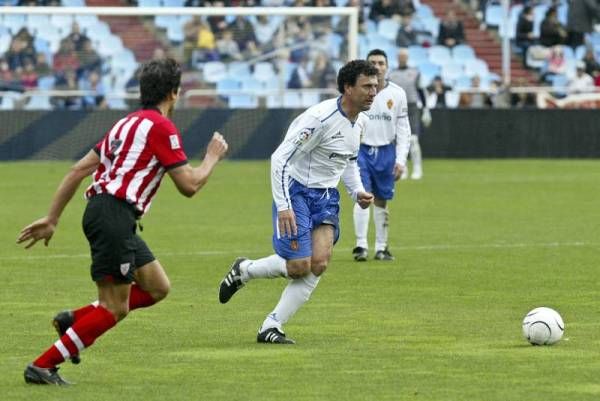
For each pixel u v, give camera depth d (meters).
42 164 91.12
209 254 46.25
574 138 100.31
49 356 23.67
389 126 44.41
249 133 94.81
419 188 75.94
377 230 45.00
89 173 24.17
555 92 106.69
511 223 57.22
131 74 95.56
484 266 42.94
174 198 70.12
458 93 105.50
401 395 23.03
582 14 106.88
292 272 28.53
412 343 28.56
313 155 29.19
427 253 46.66
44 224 24.22
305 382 24.19
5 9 87.69
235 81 97.38
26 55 94.50
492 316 32.53
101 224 23.39
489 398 22.78
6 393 23.06
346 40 97.94
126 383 24.08
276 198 28.38
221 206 65.50
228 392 23.30
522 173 87.12
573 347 27.95
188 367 25.72
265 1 107.94
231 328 30.73
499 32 114.31
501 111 99.75
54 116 92.25
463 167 92.44
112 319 23.83
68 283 38.62
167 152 23.45
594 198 70.00
